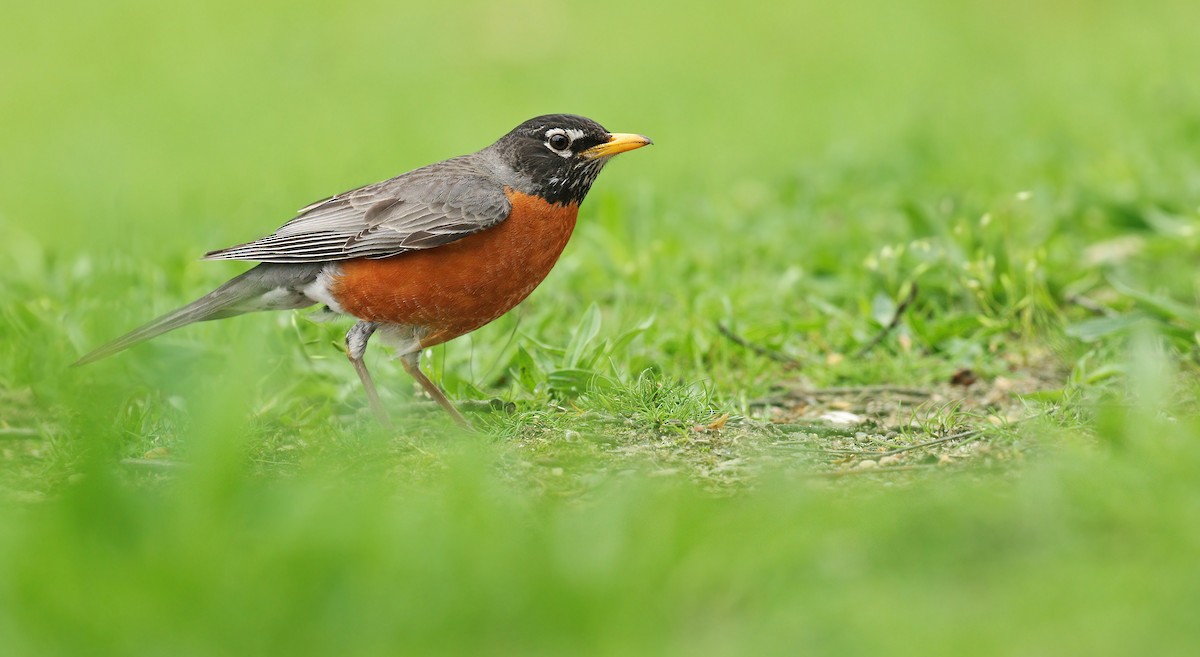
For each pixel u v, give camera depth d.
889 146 19.39
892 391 11.55
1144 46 25.03
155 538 6.64
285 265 10.87
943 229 14.13
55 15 33.38
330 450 9.55
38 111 26.22
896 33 28.91
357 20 31.75
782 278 14.20
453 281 10.62
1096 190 15.70
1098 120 19.97
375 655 6.02
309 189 20.06
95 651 5.99
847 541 6.93
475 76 27.09
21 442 10.80
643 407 10.14
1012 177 17.47
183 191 20.38
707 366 12.30
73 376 11.82
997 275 13.15
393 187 10.77
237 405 7.26
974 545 6.93
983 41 27.55
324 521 6.69
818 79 25.73
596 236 14.97
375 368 11.95
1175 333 11.40
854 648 5.89
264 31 31.12
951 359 12.12
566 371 10.68
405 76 27.34
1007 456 8.79
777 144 21.39
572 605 6.21
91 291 14.10
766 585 6.47
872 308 12.99
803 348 12.66
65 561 6.39
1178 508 6.86
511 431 10.01
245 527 6.84
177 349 11.89
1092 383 10.88
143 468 9.29
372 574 6.36
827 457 9.16
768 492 7.62
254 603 6.18
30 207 20.45
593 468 8.99
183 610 6.16
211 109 25.83
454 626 6.18
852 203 16.67
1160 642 5.79
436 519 7.13
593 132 10.85
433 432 10.49
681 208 16.97
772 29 30.12
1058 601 6.12
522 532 7.18
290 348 12.31
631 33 30.16
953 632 5.94
